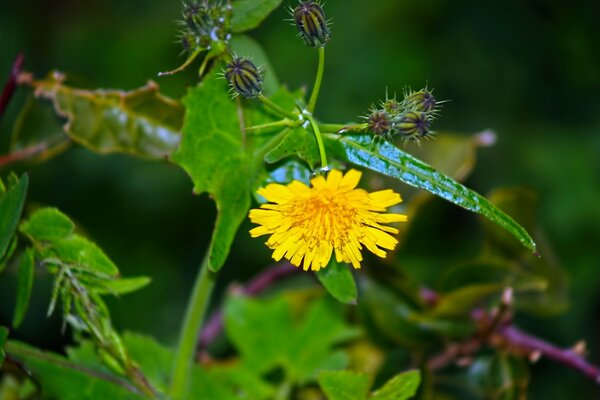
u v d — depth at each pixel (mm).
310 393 381
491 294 375
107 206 584
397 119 305
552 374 534
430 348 380
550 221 567
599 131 608
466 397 454
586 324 559
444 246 418
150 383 342
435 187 305
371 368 388
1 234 315
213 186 320
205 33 316
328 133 311
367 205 307
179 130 355
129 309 554
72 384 332
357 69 603
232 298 385
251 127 310
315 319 383
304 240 308
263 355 380
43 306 525
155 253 584
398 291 367
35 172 575
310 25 303
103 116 354
